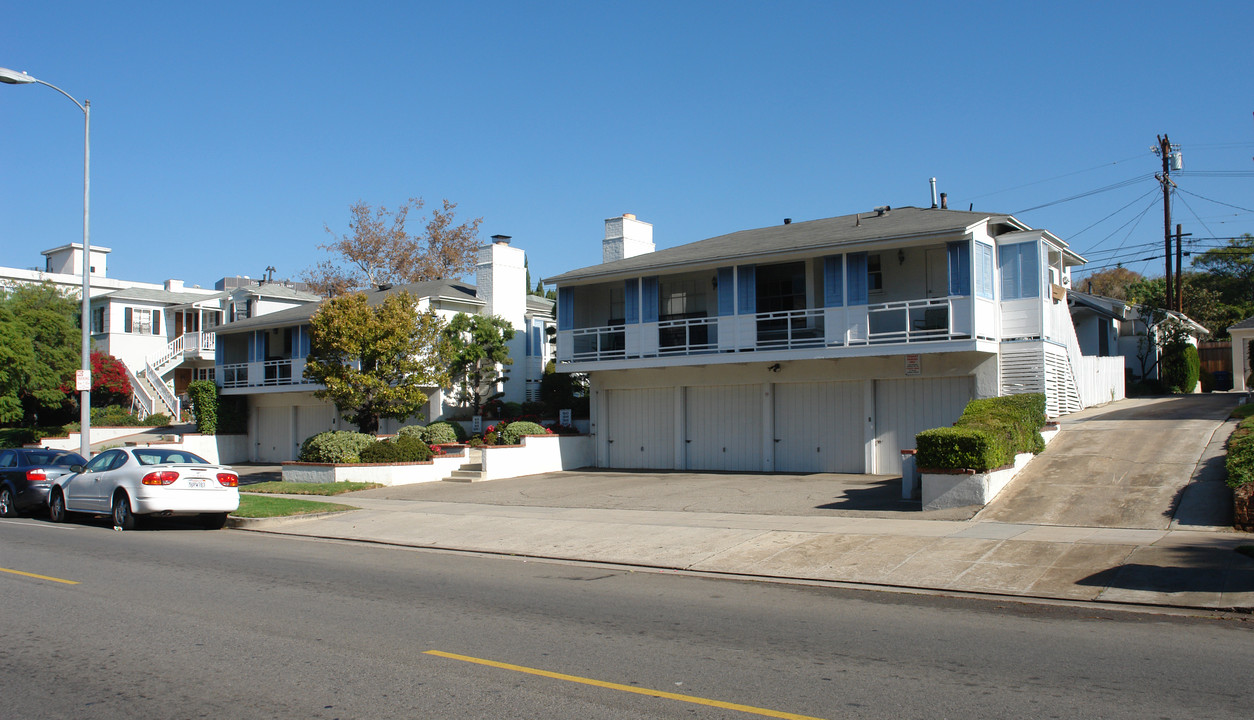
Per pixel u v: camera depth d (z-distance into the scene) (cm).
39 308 4231
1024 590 991
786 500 1798
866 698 607
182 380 5016
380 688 640
